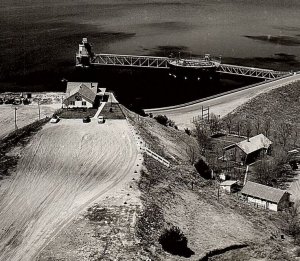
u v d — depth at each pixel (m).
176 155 113.62
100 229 75.69
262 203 101.00
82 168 97.62
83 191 89.00
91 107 131.25
